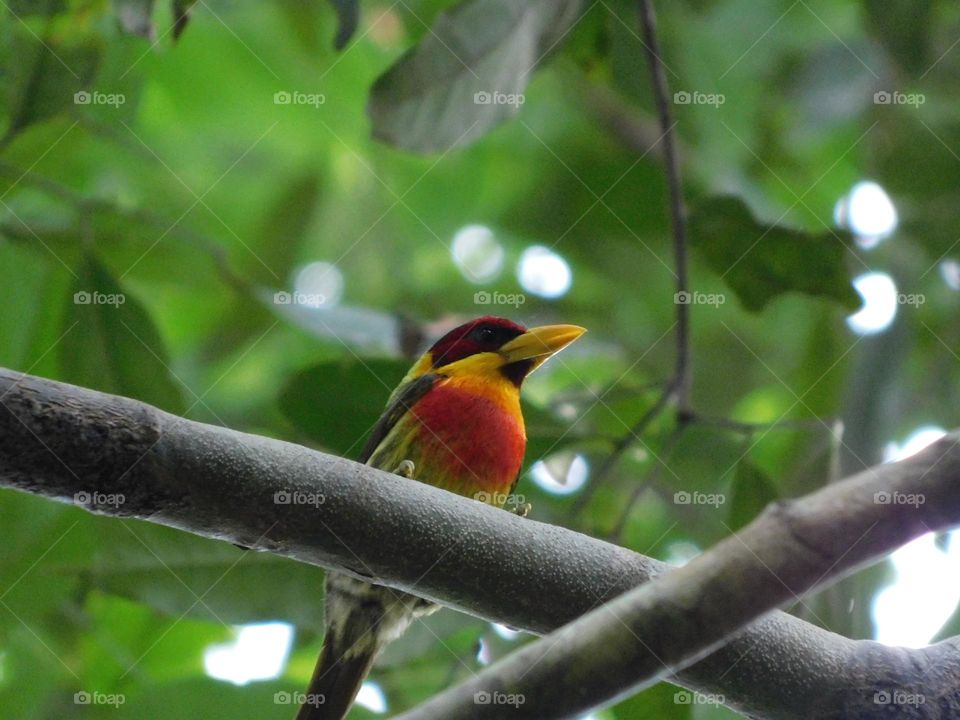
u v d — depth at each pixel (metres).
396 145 7.80
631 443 9.59
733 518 9.06
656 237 13.89
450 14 7.54
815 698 6.20
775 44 13.03
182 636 10.77
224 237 14.28
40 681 9.66
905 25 11.65
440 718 4.27
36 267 9.74
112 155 13.47
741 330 13.91
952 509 4.39
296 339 14.45
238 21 13.70
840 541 4.37
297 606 8.74
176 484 5.42
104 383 8.84
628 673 4.32
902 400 10.84
